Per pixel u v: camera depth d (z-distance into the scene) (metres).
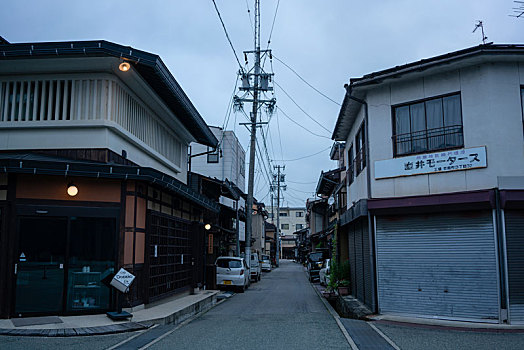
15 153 10.98
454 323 10.55
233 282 22.50
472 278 10.80
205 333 9.64
